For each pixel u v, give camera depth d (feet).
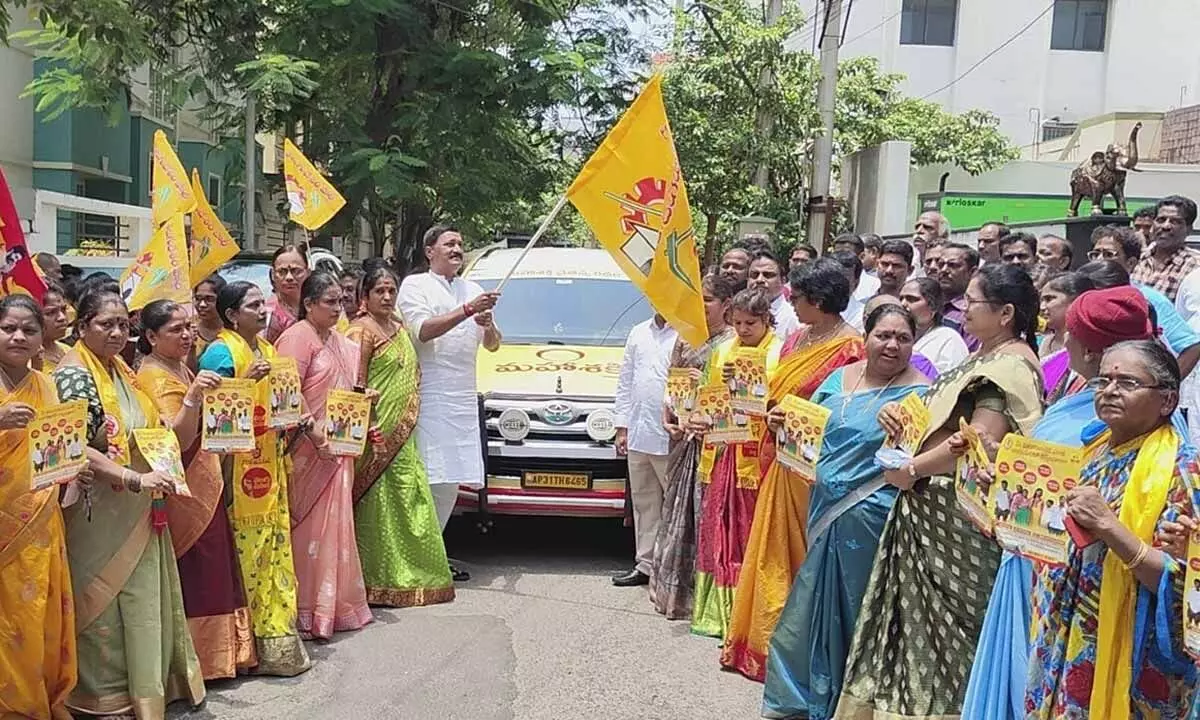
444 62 38.78
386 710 14.06
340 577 17.02
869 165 53.78
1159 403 8.69
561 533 24.26
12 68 52.26
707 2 50.75
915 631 12.46
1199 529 7.89
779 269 20.25
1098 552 9.02
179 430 13.78
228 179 43.39
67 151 55.16
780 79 50.96
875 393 13.24
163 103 61.36
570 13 46.96
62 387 12.23
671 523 18.20
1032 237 21.76
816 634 13.53
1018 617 10.71
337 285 17.22
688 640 16.97
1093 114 85.71
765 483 15.15
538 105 40.55
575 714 14.05
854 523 13.23
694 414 17.16
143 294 15.06
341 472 17.01
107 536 12.84
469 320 19.47
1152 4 84.58
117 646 12.99
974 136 64.18
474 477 19.65
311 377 16.93
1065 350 13.15
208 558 14.43
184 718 13.64
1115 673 8.77
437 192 40.45
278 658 15.10
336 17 36.63
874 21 84.84
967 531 12.26
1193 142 65.21
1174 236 20.20
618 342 23.57
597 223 16.85
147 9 38.70
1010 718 10.75
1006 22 84.58
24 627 11.85
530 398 20.72
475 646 16.55
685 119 49.03
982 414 11.51
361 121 39.55
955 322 18.79
